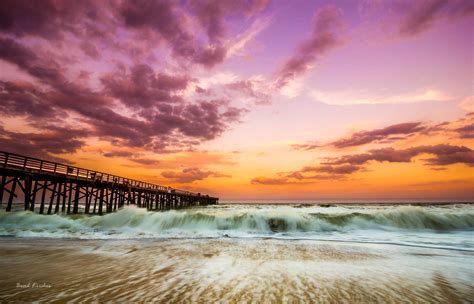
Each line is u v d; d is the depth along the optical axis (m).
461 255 7.41
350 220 14.78
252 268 5.82
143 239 10.58
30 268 5.79
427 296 4.11
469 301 3.91
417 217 15.11
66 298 3.94
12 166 16.84
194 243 9.52
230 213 15.58
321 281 4.86
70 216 19.88
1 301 3.83
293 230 13.55
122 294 4.11
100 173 24.42
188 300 3.85
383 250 8.14
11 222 14.91
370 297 4.04
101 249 8.20
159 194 36.34
